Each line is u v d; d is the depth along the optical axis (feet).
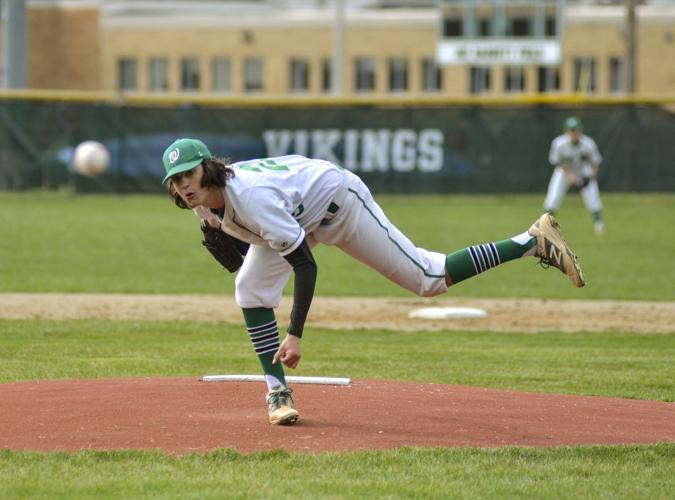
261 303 52.65
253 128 245.24
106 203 235.20
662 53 407.64
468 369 77.25
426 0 472.85
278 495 42.32
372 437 51.19
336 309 111.45
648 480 45.29
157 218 207.31
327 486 43.45
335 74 314.76
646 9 410.31
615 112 234.17
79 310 107.34
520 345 90.33
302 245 49.55
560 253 53.93
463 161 242.37
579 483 44.68
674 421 56.90
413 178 244.01
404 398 59.88
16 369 73.77
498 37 317.42
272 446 49.37
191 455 47.50
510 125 240.32
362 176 245.45
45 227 188.55
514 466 46.91
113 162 246.88
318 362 79.87
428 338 94.12
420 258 53.06
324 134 244.83
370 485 43.68
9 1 252.01
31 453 47.83
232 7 462.19
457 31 319.88
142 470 45.55
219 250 53.36
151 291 121.70
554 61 314.76
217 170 48.37
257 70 440.45
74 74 451.94
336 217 51.83
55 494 42.65
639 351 87.20
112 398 58.44
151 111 245.65
